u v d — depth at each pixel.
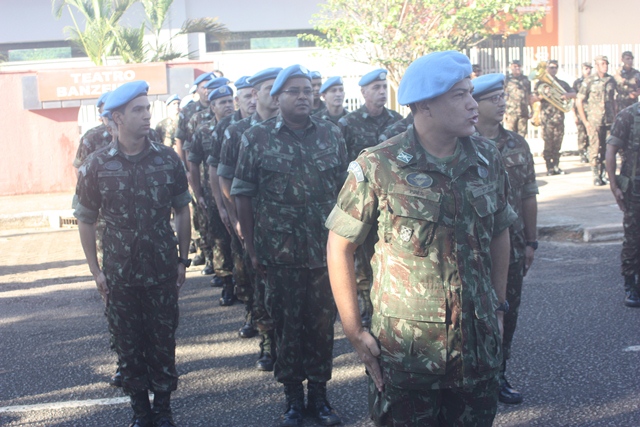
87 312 7.93
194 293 8.54
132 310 4.69
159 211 4.70
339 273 3.05
